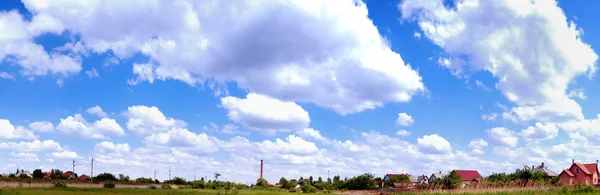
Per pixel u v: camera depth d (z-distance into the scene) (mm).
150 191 66500
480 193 55125
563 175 97750
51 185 73562
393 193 67312
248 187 109438
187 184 109875
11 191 53875
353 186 97688
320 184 107625
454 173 98062
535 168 106688
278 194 77750
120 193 59250
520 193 52469
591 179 96812
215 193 65625
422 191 66688
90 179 114000
